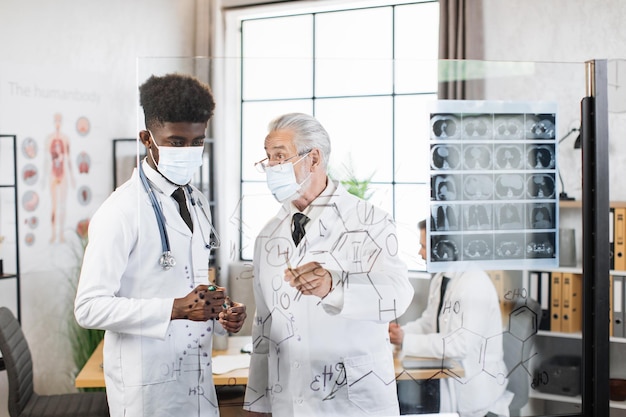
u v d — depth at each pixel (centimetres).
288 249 201
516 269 217
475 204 213
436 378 212
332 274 204
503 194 215
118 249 205
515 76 213
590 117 217
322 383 204
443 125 209
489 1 414
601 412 221
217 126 196
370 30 485
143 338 195
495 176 214
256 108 198
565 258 219
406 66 206
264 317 200
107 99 454
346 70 202
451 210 211
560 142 217
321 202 202
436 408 212
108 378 215
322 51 501
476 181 212
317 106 201
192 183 196
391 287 208
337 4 481
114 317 199
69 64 429
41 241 409
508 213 216
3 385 391
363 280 205
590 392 221
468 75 210
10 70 389
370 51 486
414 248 209
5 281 387
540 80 214
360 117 203
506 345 217
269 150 198
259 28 520
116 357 211
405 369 210
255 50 521
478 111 211
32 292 404
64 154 423
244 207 198
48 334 415
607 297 220
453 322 213
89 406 314
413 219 208
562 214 219
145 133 193
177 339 197
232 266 199
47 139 411
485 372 216
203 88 194
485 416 216
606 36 385
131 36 473
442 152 209
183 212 196
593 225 219
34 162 403
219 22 516
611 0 382
